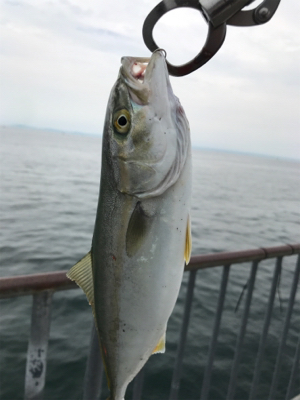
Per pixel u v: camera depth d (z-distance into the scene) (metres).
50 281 1.74
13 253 10.05
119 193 1.38
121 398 1.51
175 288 1.39
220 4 1.17
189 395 4.62
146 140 1.35
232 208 25.73
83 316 6.42
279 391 4.73
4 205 17.75
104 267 1.42
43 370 1.85
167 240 1.37
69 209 18.50
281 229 19.45
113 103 1.40
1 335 5.56
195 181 43.62
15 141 106.12
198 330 6.21
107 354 1.47
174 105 1.41
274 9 1.22
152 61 1.35
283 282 9.03
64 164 49.78
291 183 62.72
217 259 2.30
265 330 2.75
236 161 157.62
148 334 1.40
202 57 1.30
